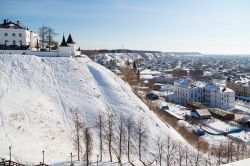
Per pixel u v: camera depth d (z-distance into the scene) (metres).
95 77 93.06
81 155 55.72
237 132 97.25
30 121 62.41
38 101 71.69
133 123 72.00
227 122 109.06
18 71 83.75
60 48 105.44
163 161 60.94
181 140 73.06
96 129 68.31
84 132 62.66
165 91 181.50
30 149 51.56
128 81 128.50
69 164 49.50
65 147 58.28
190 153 66.69
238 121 108.38
